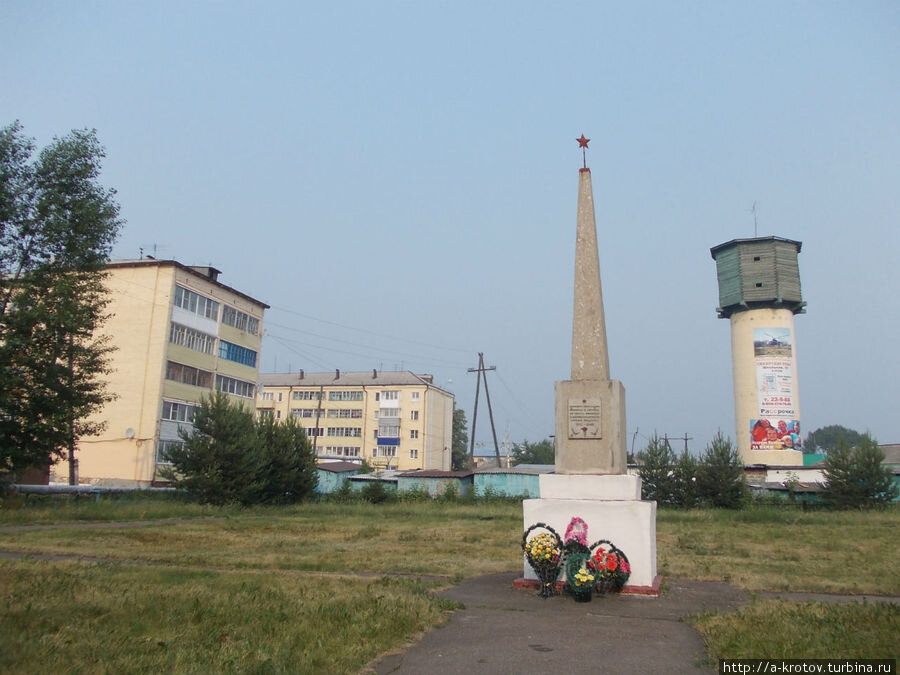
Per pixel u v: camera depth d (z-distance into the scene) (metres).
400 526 24.78
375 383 85.25
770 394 51.19
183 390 43.59
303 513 33.34
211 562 12.54
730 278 54.03
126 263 43.00
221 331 47.97
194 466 34.56
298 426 40.62
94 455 40.88
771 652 6.05
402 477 48.31
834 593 10.30
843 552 16.88
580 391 10.54
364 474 54.00
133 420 41.03
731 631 6.86
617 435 10.44
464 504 40.19
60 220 27.52
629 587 9.58
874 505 38.56
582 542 9.84
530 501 10.27
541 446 98.56
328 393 86.25
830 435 121.38
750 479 48.81
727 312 54.88
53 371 26.98
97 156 29.12
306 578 10.33
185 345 44.03
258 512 33.22
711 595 9.73
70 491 30.69
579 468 10.37
